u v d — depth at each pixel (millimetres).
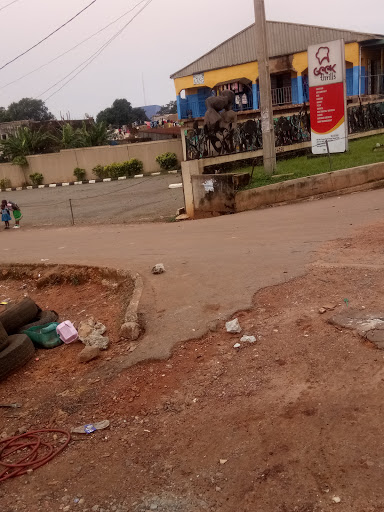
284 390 4137
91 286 9023
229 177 13617
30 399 4930
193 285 6945
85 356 5488
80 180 33344
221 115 16516
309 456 3270
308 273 6609
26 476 3633
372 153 16703
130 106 85125
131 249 10461
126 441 3873
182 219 14859
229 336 5328
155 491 3227
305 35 29891
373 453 3180
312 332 5016
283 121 19359
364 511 2746
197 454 3533
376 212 9945
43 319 7293
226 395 4250
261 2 14305
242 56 33156
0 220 19656
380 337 4590
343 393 3912
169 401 4348
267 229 10156
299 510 2840
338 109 16625
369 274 6191
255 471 3229
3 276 11000
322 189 13734
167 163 30062
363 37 27406
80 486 3414
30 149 36750
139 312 6316
